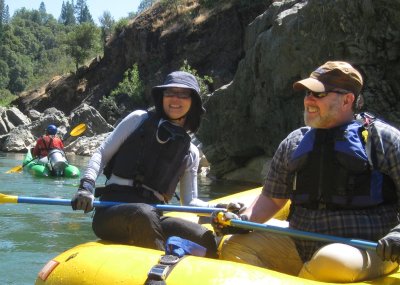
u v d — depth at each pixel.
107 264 2.74
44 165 11.87
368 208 2.76
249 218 3.13
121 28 32.38
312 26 10.64
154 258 2.74
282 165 3.04
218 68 24.78
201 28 26.23
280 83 11.41
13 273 4.40
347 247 2.60
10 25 95.25
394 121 10.02
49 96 34.28
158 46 27.94
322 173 2.79
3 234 5.74
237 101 12.93
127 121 3.34
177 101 3.34
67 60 49.72
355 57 10.20
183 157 3.39
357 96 2.87
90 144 20.89
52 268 2.97
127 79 27.45
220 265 2.58
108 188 3.33
